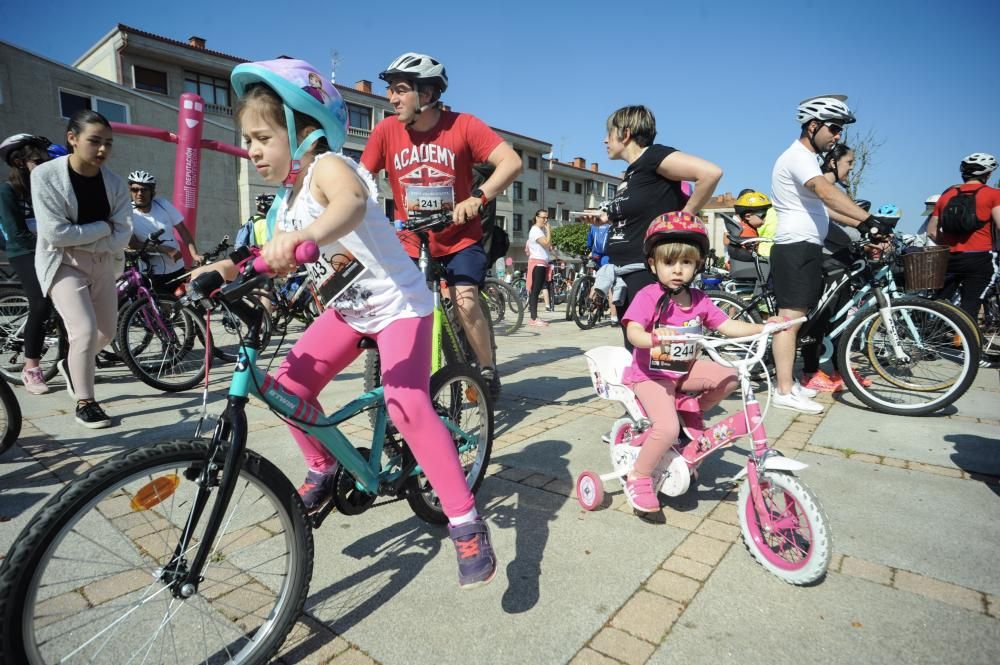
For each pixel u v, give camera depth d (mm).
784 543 2141
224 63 24172
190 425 3721
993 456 3131
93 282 3627
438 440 1856
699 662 1626
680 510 2580
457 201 3510
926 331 4137
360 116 31625
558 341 7508
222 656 1663
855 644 1688
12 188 4074
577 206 50562
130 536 2076
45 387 4445
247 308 1649
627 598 1929
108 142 3402
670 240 2355
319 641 1744
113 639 1708
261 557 2145
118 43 22031
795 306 4004
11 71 18406
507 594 1955
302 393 2020
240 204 24438
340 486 2068
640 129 3197
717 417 3969
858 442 3373
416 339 1936
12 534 2312
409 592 1980
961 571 2053
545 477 2938
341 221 1498
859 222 3641
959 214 5449
